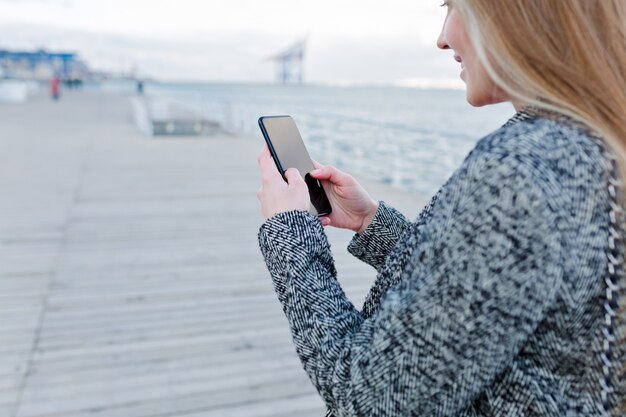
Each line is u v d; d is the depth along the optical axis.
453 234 0.51
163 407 2.12
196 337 2.70
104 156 9.23
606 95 0.52
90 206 5.56
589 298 0.51
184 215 5.24
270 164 0.79
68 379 2.30
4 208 5.41
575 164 0.51
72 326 2.80
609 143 0.52
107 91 51.00
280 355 2.53
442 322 0.51
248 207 5.63
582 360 0.54
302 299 0.62
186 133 13.05
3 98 25.83
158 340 2.66
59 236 4.46
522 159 0.50
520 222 0.48
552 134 0.52
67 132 13.17
